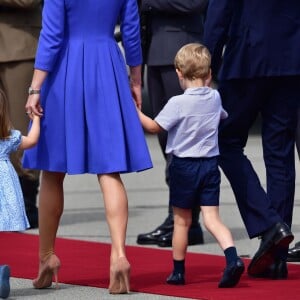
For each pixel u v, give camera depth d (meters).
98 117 25.81
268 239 27.38
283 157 28.33
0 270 24.97
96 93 25.83
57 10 25.64
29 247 32.94
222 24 27.61
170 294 25.78
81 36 25.95
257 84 27.91
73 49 25.88
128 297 25.48
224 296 25.45
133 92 26.83
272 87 28.09
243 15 27.86
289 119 28.27
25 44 35.66
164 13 32.88
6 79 35.75
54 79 25.88
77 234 35.25
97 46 25.94
